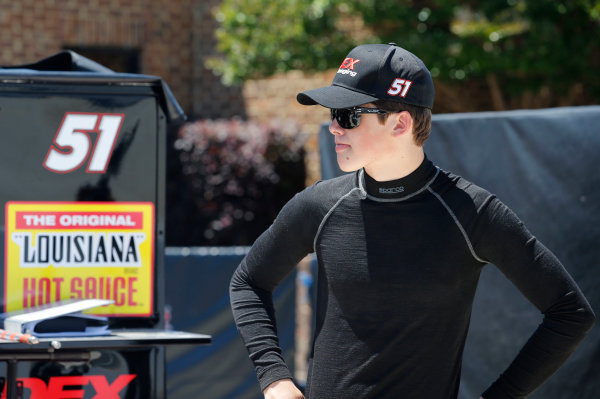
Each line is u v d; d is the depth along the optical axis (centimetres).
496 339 843
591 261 789
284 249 504
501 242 460
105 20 2272
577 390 782
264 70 1962
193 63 2359
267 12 1917
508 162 839
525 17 1791
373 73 478
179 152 1981
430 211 464
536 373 461
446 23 1916
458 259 461
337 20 1945
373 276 466
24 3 2195
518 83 1917
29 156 582
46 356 530
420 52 1784
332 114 494
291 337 1182
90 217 591
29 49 2206
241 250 1204
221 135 1981
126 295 594
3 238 578
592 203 791
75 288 588
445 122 882
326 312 484
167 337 527
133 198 597
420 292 460
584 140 797
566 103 2019
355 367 467
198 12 2345
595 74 1852
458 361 480
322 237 485
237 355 1154
